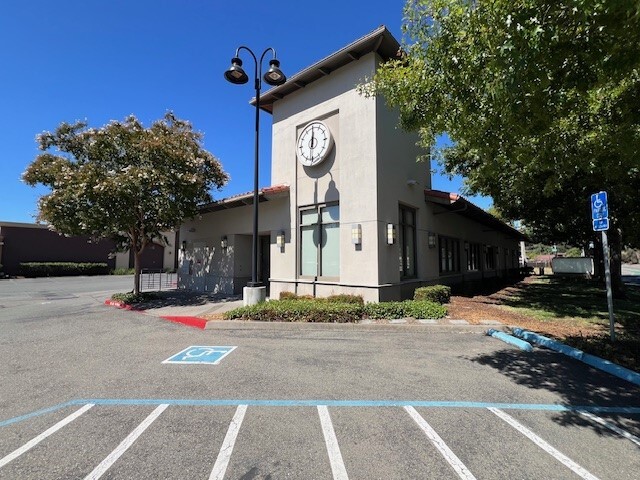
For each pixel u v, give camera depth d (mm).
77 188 10984
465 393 4438
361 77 10406
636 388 4613
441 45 4629
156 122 13219
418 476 2762
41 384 4836
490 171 6027
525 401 4207
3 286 22156
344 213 10492
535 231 19000
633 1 2842
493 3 3547
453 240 15953
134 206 12477
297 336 7469
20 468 2869
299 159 11867
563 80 3955
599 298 13062
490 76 4047
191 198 12859
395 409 3975
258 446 3197
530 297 13367
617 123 5242
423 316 8625
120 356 6164
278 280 12148
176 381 4883
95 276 31422
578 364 5566
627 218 10266
